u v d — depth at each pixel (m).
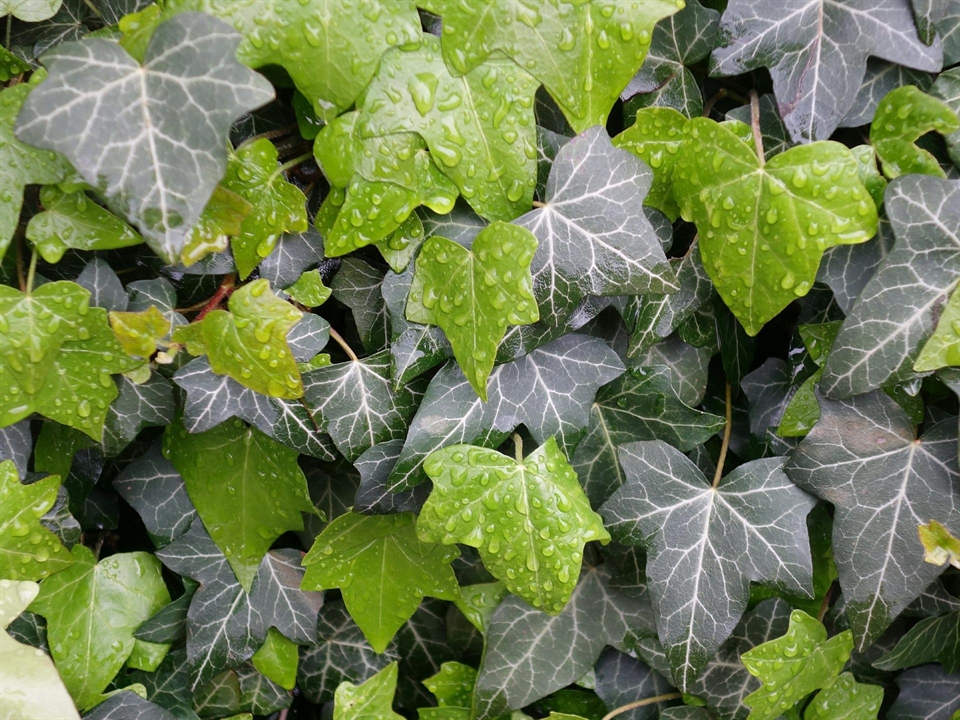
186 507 0.24
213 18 0.17
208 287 0.23
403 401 0.23
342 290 0.23
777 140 0.22
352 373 0.22
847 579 0.22
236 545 0.24
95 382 0.21
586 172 0.20
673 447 0.23
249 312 0.20
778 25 0.21
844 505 0.22
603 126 0.20
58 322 0.20
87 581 0.24
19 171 0.19
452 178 0.20
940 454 0.22
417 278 0.21
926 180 0.20
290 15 0.18
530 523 0.22
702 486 0.23
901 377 0.21
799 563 0.22
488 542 0.22
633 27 0.19
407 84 0.19
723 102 0.23
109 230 0.20
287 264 0.22
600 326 0.24
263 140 0.20
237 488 0.24
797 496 0.23
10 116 0.19
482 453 0.21
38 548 0.22
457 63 0.19
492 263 0.20
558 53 0.20
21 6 0.20
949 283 0.20
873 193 0.21
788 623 0.24
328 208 0.21
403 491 0.23
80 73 0.17
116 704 0.24
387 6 0.19
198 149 0.17
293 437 0.22
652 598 0.23
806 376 0.24
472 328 0.21
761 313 0.21
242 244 0.21
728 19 0.21
